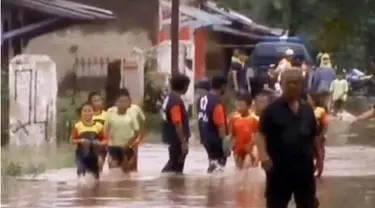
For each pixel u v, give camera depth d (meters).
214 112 41.69
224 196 34.66
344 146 54.28
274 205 25.73
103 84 72.06
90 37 73.69
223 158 42.12
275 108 25.53
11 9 66.69
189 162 46.50
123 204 32.62
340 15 110.31
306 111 25.58
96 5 78.06
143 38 78.25
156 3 78.62
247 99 42.50
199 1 97.62
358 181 39.00
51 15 67.62
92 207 31.95
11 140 52.91
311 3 110.75
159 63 74.75
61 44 72.81
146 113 67.31
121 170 41.00
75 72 72.56
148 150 51.91
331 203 32.88
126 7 77.94
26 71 53.34
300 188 25.69
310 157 25.55
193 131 61.91
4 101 55.19
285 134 25.39
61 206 32.19
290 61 78.19
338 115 79.19
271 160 25.55
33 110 53.31
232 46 106.06
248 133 42.06
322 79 78.81
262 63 86.75
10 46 66.81
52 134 53.81
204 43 96.19
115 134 40.84
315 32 112.12
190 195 34.91
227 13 104.00
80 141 39.41
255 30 107.50
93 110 40.28
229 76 81.94
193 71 73.94
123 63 69.81
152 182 38.84
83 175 39.59
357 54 116.12
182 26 82.69
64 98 65.00
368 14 110.06
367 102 99.19
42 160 46.19
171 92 41.31
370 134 61.78
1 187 37.09
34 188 36.88
